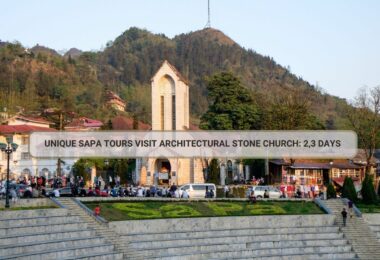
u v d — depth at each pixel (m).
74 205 71.69
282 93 158.12
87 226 67.62
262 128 122.62
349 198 93.50
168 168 119.94
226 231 77.06
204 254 71.25
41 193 76.75
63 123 149.38
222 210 81.88
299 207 86.19
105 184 105.81
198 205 82.38
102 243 66.31
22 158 121.31
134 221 71.81
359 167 125.81
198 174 117.62
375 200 93.81
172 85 120.38
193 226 76.31
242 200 86.50
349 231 81.88
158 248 69.19
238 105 123.62
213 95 125.38
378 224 84.94
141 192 87.88
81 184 92.69
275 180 121.38
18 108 185.25
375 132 117.06
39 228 61.75
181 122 119.19
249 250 74.12
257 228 79.00
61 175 112.00
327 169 122.56
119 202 77.69
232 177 124.62
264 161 122.38
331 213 84.38
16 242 57.47
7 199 64.06
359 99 124.44
